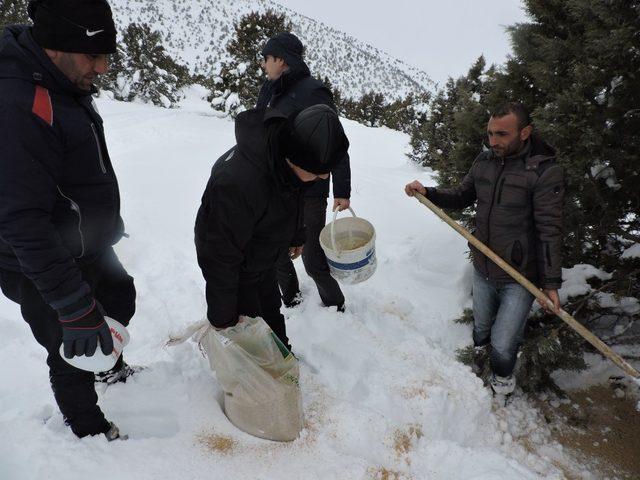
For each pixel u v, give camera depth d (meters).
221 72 18.02
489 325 2.90
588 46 2.47
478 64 9.82
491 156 2.47
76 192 1.63
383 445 2.18
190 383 2.28
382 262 4.24
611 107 2.50
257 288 2.29
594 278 3.00
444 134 9.93
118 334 1.79
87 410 1.78
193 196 5.42
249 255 1.88
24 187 1.31
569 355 2.92
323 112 1.43
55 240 1.40
